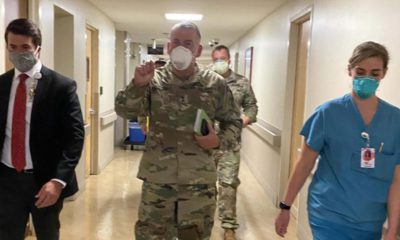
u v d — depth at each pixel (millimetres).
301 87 4098
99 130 5562
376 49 1564
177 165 1837
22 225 1900
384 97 2055
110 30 6340
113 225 3617
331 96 2830
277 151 4590
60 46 4191
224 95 1927
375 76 1572
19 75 1841
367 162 1595
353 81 1614
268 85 5426
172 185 1844
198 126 1762
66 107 1895
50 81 1874
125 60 8188
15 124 1822
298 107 4191
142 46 11023
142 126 2037
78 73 4418
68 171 1845
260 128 5520
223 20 6148
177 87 1845
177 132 1837
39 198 1762
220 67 3504
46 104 1845
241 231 3641
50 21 3516
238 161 3387
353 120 1630
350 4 2531
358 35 2395
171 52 1737
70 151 1877
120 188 4891
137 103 1794
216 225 3721
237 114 2010
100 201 4336
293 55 4262
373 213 1618
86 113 5039
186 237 1907
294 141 4301
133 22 6680
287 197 1850
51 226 1919
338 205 1640
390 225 1603
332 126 1658
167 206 1869
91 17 4980
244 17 5766
